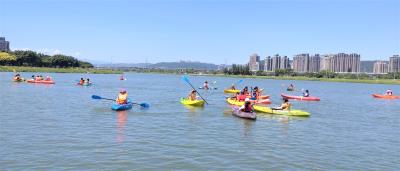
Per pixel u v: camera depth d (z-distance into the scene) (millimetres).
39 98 40656
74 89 58031
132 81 101938
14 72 119812
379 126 28469
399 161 17328
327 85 117938
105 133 21125
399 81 157500
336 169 15648
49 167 14422
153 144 18750
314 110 38500
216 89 70438
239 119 28344
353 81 151500
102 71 179625
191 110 33281
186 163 15594
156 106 35938
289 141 20875
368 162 16969
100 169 14391
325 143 20766
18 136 19516
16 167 14297
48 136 19781
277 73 189625
